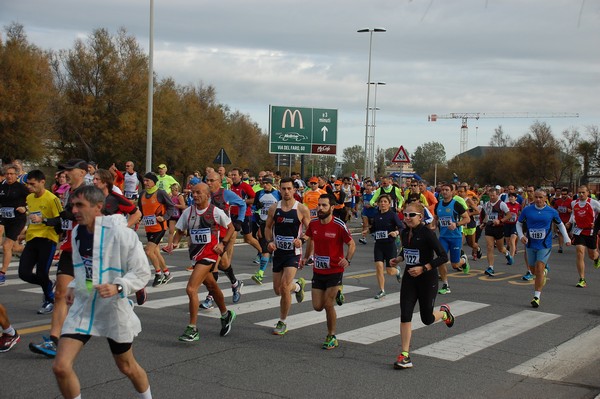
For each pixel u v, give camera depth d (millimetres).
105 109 47531
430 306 7059
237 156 73938
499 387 6270
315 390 5938
